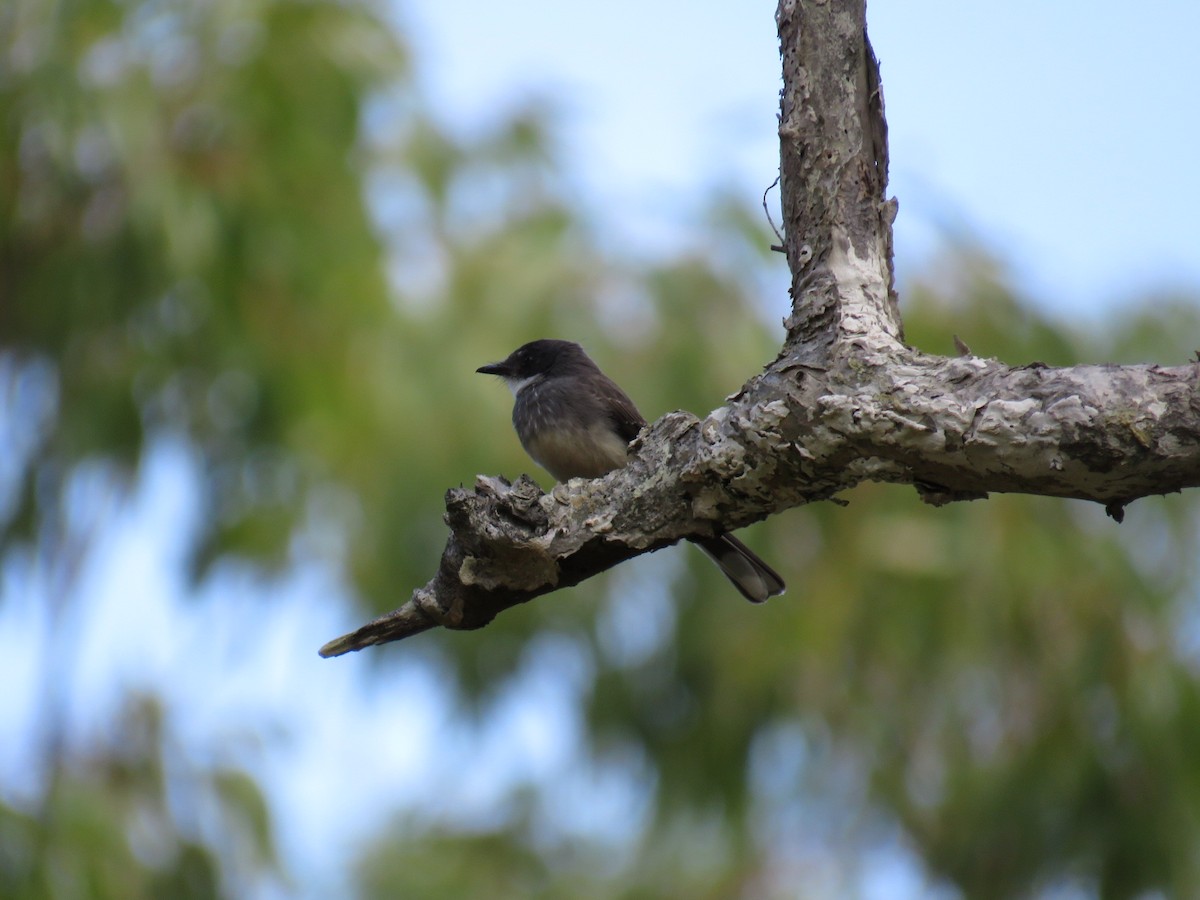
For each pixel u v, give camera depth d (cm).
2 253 1184
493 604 607
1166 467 421
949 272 1241
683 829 1480
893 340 503
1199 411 412
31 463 1203
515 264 1292
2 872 983
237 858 1095
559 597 1397
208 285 1179
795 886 1480
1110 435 425
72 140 1133
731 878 1495
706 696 1403
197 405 1232
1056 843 1263
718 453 530
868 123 554
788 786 1446
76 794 1052
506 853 1614
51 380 1212
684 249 1270
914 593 1302
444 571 602
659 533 563
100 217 1175
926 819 1376
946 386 471
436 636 1380
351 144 1234
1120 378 430
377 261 1243
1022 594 1279
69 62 1148
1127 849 1232
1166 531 1310
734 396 537
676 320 1241
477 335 1280
